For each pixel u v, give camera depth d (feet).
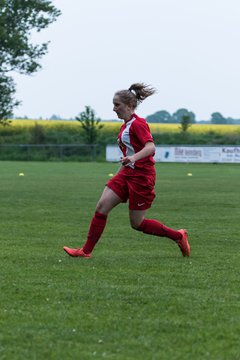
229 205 98.58
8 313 33.19
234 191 125.70
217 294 37.83
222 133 401.29
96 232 49.44
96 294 37.29
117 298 36.47
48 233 65.82
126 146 48.29
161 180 159.74
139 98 48.06
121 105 47.80
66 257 49.93
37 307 34.40
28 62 337.93
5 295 36.88
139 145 47.85
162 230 50.21
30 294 37.19
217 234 66.08
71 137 355.56
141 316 32.94
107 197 48.62
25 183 144.87
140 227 49.75
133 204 48.34
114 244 58.13
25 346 28.32
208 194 118.62
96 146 317.83
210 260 49.62
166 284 40.34
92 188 130.52
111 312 33.60
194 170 214.48
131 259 49.57
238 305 35.37
